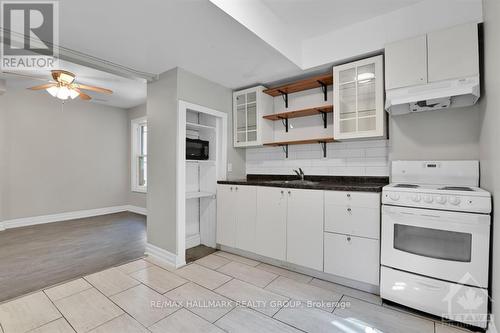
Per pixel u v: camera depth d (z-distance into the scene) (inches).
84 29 76.9
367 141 106.3
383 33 88.3
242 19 74.6
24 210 170.6
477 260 61.6
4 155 162.1
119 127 222.2
